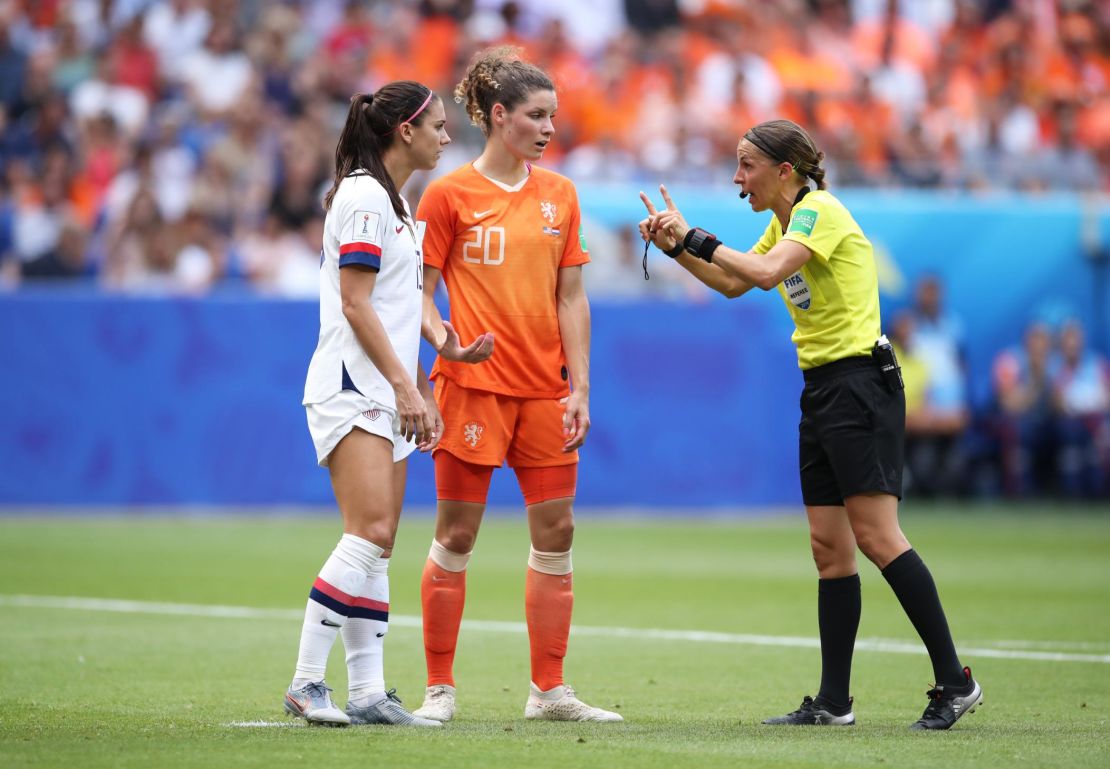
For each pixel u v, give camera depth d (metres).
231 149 67.69
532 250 20.16
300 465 58.88
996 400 68.62
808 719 19.11
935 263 68.44
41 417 57.38
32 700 20.56
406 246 18.61
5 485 57.25
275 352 58.66
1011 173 75.00
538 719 19.78
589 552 47.31
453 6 76.69
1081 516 62.66
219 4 73.44
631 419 61.00
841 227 19.20
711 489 61.69
